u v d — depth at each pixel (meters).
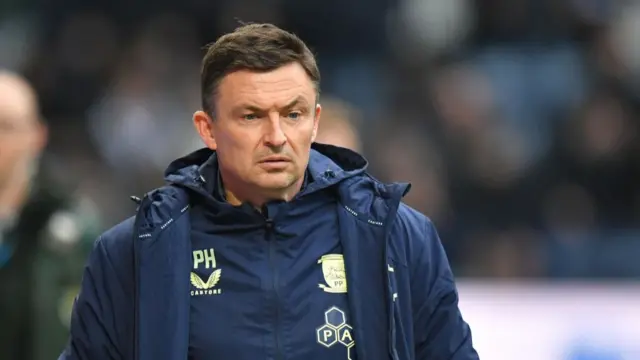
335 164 10.59
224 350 9.80
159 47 30.97
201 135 10.41
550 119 29.05
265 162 9.73
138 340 9.77
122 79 30.20
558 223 26.31
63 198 16.31
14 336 15.95
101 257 10.33
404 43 31.22
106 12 31.61
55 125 29.30
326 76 30.72
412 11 31.56
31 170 16.11
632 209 26.91
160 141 28.69
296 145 9.78
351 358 9.91
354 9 31.48
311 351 9.83
